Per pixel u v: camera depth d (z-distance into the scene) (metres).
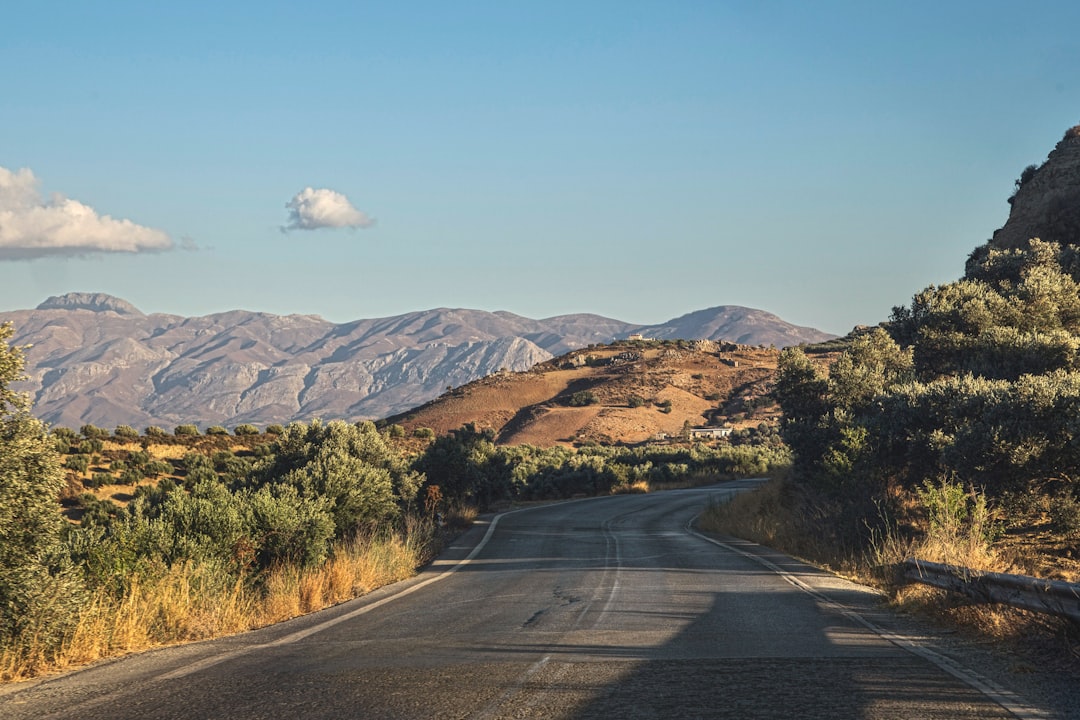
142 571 12.84
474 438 53.31
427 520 32.12
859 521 21.20
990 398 21.62
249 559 16.30
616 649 9.11
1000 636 9.20
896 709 6.16
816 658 8.28
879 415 25.20
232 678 7.96
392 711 6.46
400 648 9.59
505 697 6.82
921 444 22.53
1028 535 18.30
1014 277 42.78
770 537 26.89
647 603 13.52
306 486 24.20
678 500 53.19
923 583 12.41
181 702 6.96
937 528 16.66
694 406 153.50
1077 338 27.98
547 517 42.38
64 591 9.73
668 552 24.88
